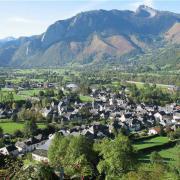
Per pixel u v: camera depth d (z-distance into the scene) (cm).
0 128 18225
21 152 16225
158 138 18325
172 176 8338
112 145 10181
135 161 10231
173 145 17025
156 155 12900
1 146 16212
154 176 8206
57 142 11119
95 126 19475
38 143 17050
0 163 8181
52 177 6294
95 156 10556
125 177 8594
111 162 9688
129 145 10244
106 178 9344
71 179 6725
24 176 5141
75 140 10425
